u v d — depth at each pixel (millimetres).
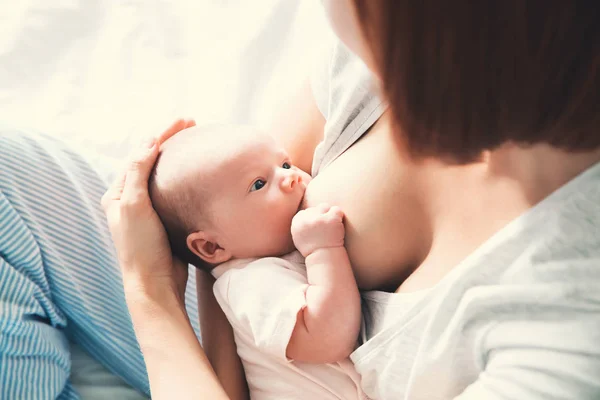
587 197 482
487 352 568
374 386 710
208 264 880
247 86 1227
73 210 991
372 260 727
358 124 758
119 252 870
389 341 652
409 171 667
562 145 448
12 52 1273
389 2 400
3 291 887
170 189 851
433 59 406
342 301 716
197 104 1231
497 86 409
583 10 360
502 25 377
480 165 600
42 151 983
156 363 772
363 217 717
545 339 504
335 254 729
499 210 580
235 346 864
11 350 885
